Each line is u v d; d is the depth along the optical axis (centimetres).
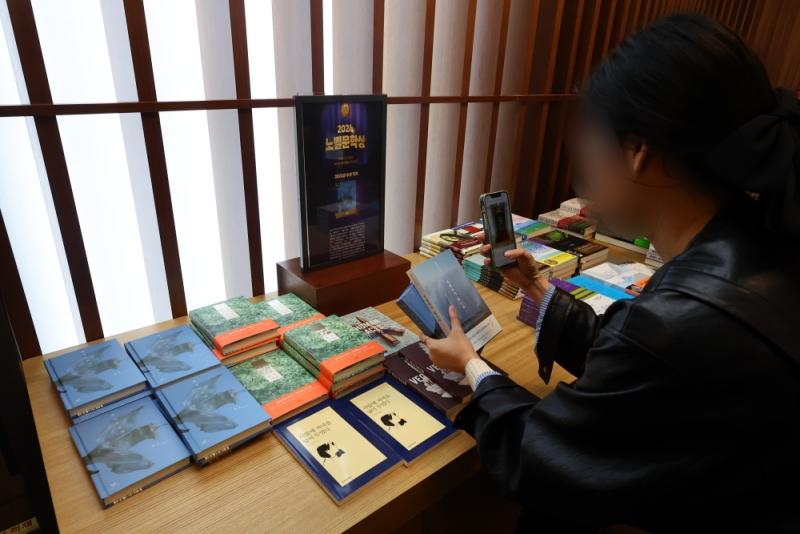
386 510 83
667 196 64
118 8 118
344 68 162
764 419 53
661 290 60
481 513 127
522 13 207
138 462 85
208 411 95
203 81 136
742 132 52
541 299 116
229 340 111
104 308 137
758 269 56
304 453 90
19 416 91
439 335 108
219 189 148
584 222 205
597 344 65
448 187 212
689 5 273
